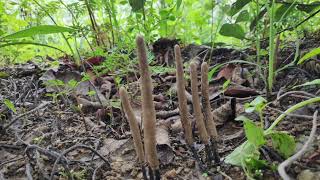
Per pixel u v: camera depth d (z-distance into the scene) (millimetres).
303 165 122
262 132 120
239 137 154
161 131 160
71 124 186
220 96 196
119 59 219
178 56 120
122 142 162
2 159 153
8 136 174
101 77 229
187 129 128
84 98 213
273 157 129
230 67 221
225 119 167
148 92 108
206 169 131
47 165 146
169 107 196
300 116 145
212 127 130
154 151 114
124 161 148
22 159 151
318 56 213
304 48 241
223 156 141
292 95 169
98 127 179
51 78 234
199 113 126
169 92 206
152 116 110
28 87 230
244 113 169
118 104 180
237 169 128
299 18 240
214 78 224
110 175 139
